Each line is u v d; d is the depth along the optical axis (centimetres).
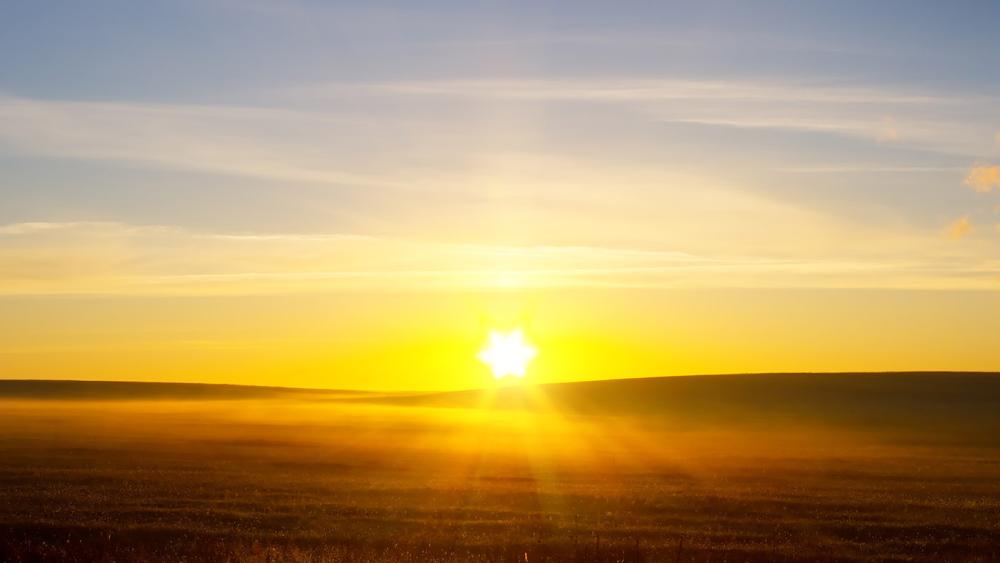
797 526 3212
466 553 2602
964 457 6253
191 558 2323
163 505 3475
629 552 2608
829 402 12600
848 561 2614
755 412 11806
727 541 2908
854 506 3709
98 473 4450
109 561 2269
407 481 4450
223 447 6278
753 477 4847
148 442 6531
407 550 2642
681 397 13625
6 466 4716
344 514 3341
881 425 9906
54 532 2884
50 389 18262
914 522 3325
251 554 2412
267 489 4019
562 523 3183
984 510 3641
